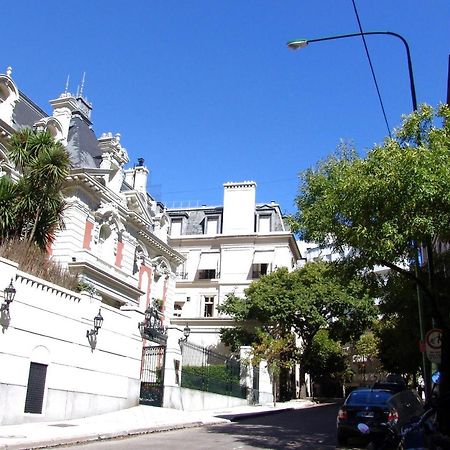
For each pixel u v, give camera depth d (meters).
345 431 14.33
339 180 13.65
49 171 18.55
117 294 30.27
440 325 14.09
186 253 51.28
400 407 7.77
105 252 31.30
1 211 17.95
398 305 21.72
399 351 30.33
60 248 27.39
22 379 14.92
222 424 20.42
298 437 16.14
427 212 11.91
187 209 55.84
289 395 43.78
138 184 37.88
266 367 35.78
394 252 12.79
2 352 14.27
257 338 40.97
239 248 49.78
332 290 39.84
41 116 31.66
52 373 16.14
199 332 47.34
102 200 30.62
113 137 32.88
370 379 68.44
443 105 13.51
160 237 40.56
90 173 29.05
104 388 18.73
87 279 27.03
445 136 12.46
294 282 41.31
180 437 15.23
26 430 13.47
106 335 19.06
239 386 32.09
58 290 16.66
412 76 15.23
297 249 52.88
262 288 41.38
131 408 20.44
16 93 26.61
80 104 34.69
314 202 15.07
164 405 22.52
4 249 16.66
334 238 14.08
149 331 22.86
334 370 47.94
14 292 14.48
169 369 23.12
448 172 11.34
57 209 19.17
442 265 19.20
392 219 12.18
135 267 35.44
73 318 17.28
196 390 25.27
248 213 51.34
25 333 15.14
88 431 14.14
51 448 11.95
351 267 14.93
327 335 42.09
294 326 42.56
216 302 48.91
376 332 39.16
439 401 7.23
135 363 21.05
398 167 11.73
